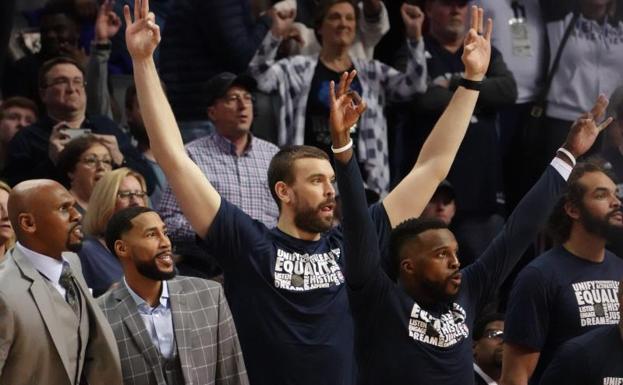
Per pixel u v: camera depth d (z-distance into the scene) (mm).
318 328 12547
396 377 12039
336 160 11750
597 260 14320
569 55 19922
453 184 19531
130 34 12570
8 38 20344
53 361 12227
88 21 21047
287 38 20484
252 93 18625
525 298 14180
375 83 19562
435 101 19609
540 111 19969
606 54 19891
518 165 20109
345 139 11703
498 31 20203
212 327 13164
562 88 19938
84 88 19062
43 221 12539
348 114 11688
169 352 13047
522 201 12984
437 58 19953
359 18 20312
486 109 19688
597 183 14227
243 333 12672
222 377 13164
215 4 19750
